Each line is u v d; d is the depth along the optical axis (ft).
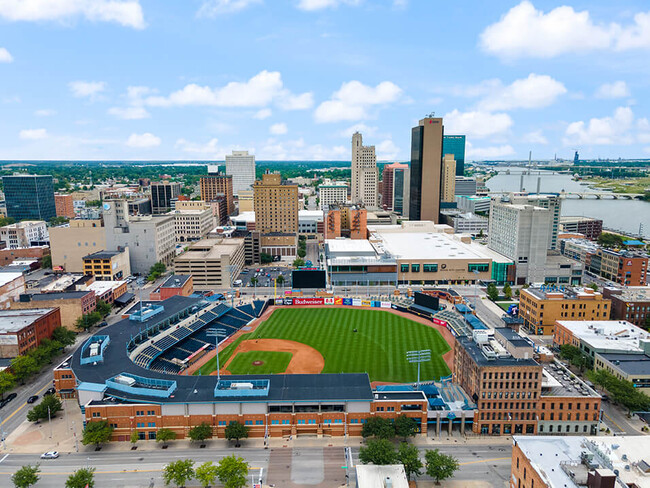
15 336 449.06
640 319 550.36
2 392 404.36
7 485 296.92
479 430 354.74
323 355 501.15
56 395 418.51
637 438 269.85
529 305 570.87
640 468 237.04
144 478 302.86
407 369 463.01
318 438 349.41
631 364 410.72
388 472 256.73
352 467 311.88
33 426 369.09
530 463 244.01
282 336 562.66
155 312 537.65
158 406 346.54
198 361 490.49
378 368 465.88
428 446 339.57
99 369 392.68
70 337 517.55
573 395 356.38
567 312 547.90
